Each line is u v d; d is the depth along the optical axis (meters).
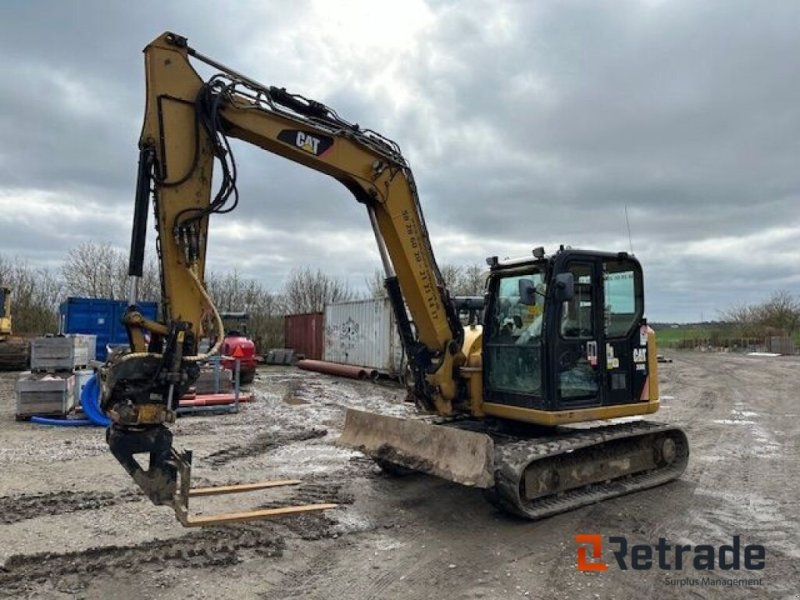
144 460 7.95
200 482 7.10
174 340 4.74
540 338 6.20
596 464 6.57
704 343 48.16
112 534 5.36
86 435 9.67
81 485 6.85
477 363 6.82
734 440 10.02
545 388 6.10
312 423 11.26
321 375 21.78
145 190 5.09
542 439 6.24
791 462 8.36
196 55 5.23
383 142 6.39
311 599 4.25
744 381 20.14
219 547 5.07
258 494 6.63
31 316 32.97
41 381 10.86
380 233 6.56
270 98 5.64
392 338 18.36
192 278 5.03
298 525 5.66
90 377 11.02
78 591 4.30
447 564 4.85
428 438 6.20
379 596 4.30
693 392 17.14
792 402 14.95
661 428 7.05
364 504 6.31
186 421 11.34
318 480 7.19
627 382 6.80
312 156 5.84
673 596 4.34
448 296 6.80
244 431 10.37
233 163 5.23
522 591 4.39
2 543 5.13
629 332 6.89
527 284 5.98
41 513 5.89
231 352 17.33
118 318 19.16
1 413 11.77
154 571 4.64
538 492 5.95
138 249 5.04
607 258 6.66
